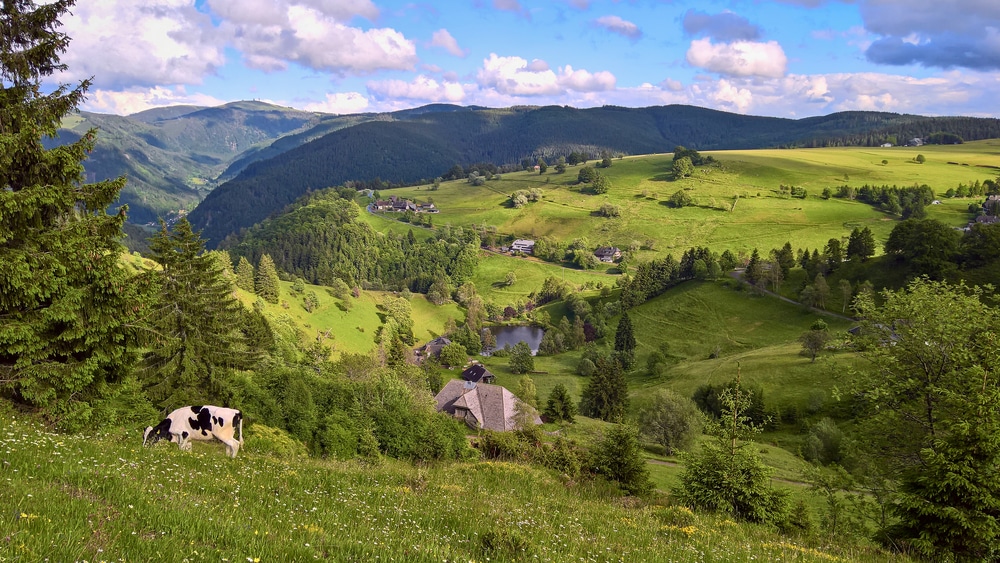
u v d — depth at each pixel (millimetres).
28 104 18500
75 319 18484
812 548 16938
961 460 16766
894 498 18297
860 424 29109
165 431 18109
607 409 97438
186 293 35344
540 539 11000
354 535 8812
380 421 48625
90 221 19078
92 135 19766
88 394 20312
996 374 19312
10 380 17641
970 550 16328
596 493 23297
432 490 15555
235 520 8453
